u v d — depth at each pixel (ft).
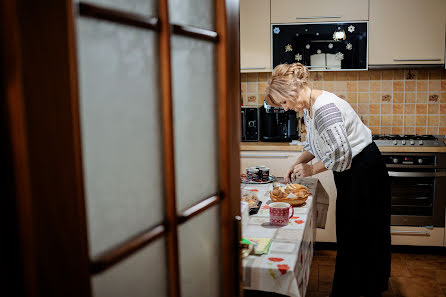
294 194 7.27
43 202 1.67
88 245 1.87
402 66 11.79
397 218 11.59
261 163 12.14
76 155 1.78
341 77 13.33
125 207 2.20
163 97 2.44
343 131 7.59
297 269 5.15
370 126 13.43
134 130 2.23
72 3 1.72
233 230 3.32
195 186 2.85
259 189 8.31
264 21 12.17
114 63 2.07
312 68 12.12
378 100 13.26
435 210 11.40
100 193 2.03
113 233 2.12
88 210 1.96
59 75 1.69
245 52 12.39
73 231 1.79
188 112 2.72
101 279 2.07
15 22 1.52
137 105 2.24
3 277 1.64
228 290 3.34
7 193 1.62
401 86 13.10
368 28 11.76
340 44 11.93
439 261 11.27
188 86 2.70
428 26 11.52
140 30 2.23
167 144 2.47
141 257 2.35
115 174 2.12
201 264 3.00
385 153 11.44
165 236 2.56
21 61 1.55
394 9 11.59
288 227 6.08
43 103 1.64
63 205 1.74
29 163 1.61
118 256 2.13
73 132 1.76
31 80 1.59
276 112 12.42
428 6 11.44
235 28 3.21
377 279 8.21
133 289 2.30
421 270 10.75
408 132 13.28
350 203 8.09
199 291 3.00
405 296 9.45
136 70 2.22
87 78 1.91
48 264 1.70
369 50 11.87
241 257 3.43
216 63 3.03
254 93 13.80
